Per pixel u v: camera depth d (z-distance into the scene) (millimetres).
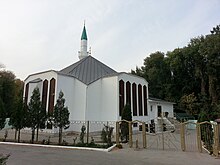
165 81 44406
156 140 18719
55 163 9250
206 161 10281
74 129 22750
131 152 12688
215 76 36094
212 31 37312
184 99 37500
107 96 24438
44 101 23203
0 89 33844
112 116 23453
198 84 41000
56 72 22938
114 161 9938
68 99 23391
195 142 17438
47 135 20656
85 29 35750
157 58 45688
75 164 9133
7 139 17125
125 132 16594
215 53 34219
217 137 12086
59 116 15406
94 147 13695
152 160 10367
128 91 25312
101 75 27625
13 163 9133
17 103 16594
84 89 23391
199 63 38750
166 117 30359
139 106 26594
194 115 35812
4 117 16891
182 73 42625
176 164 9562
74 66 28656
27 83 25969
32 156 10820
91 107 23422
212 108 34031
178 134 23781
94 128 23094
